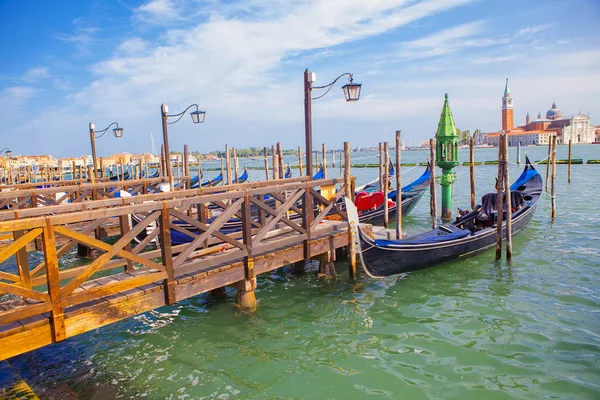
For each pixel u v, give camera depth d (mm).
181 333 7355
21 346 5109
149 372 6160
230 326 7555
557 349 6234
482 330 6949
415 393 5371
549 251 11227
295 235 8766
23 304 5746
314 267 10609
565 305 7766
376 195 13594
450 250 10133
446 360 6098
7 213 6348
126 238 5945
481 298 8281
